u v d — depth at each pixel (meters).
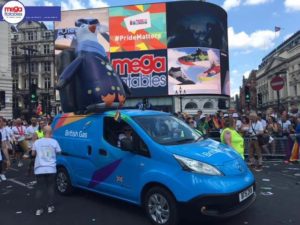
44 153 7.09
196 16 72.19
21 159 14.11
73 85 8.80
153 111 7.39
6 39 49.44
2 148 11.49
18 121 14.49
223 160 5.89
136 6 74.00
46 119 13.10
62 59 10.25
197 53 71.81
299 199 7.62
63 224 6.39
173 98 72.12
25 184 10.12
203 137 7.04
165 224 5.84
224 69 75.50
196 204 5.49
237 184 5.70
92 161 7.47
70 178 8.11
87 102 8.41
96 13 75.94
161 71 72.56
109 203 7.61
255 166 11.88
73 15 76.12
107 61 9.27
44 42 93.62
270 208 6.97
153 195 6.07
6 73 48.91
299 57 93.88
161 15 72.81
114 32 74.94
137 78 73.56
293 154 12.95
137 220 6.43
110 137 7.18
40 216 6.91
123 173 6.70
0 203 8.01
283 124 14.89
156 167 6.05
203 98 72.12
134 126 6.63
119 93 8.70
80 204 7.61
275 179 9.80
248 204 5.86
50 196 7.15
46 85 93.69
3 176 10.70
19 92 93.31
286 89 103.50
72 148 8.07
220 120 16.27
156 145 6.19
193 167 5.64
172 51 72.12
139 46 73.62
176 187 5.68
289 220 6.23
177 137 6.62
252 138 11.88
